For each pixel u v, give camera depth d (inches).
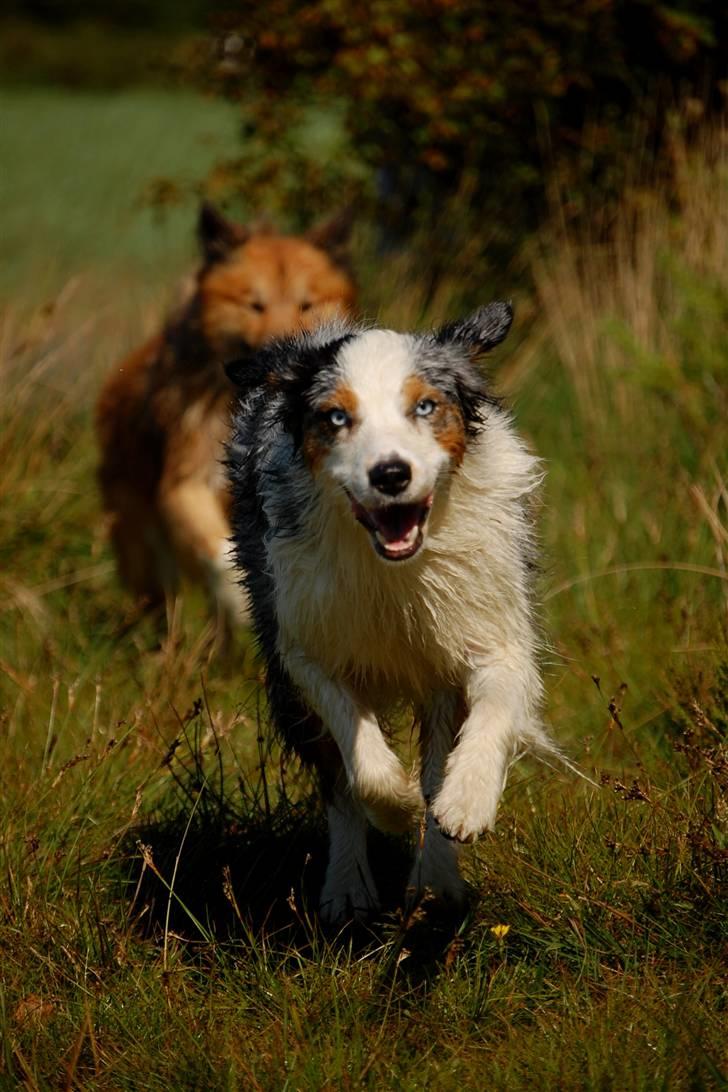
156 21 2790.4
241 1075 232.1
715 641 347.3
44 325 561.0
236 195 682.2
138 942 283.9
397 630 281.1
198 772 322.3
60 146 1577.3
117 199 1264.8
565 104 642.2
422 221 644.1
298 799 330.3
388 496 250.5
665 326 486.3
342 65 606.2
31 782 335.6
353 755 273.7
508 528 278.8
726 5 600.7
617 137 610.2
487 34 620.7
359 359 268.7
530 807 307.6
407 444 255.4
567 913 266.5
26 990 264.8
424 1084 227.3
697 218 509.4
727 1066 222.8
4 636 457.1
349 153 650.2
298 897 303.7
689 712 327.3
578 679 371.6
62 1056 244.4
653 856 275.0
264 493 288.2
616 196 606.2
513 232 637.9
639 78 621.9
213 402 495.5
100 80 2412.6
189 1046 240.8
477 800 254.5
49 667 430.3
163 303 657.0
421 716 303.7
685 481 426.6
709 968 244.2
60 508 524.4
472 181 628.1
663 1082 216.2
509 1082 224.5
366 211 653.9
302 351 282.0
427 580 274.5
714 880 265.0
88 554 529.7
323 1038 241.1
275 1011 253.1
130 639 470.0
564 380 538.9
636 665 370.0
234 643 465.1
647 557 418.6
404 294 602.9
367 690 294.8
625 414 484.7
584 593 414.0
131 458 524.4
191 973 271.9
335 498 266.1
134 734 347.6
